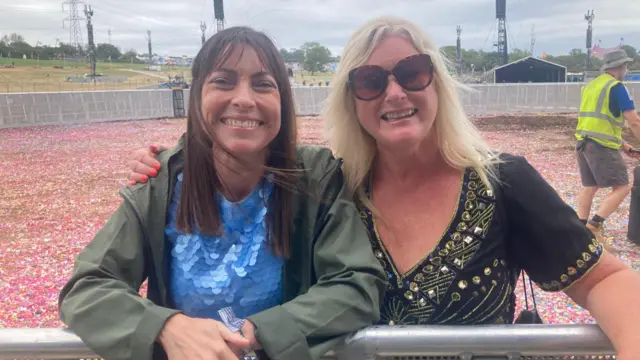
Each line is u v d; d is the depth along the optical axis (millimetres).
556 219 1632
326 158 1832
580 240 1605
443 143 1774
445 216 1761
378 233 1810
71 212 9102
